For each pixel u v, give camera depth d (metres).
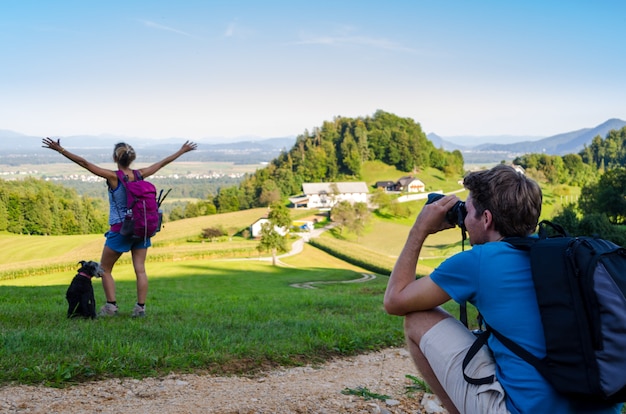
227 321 8.63
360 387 5.41
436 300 3.05
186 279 55.09
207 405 4.67
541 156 194.75
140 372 5.48
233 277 57.91
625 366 2.47
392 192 189.88
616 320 2.48
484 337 2.99
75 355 5.69
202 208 177.50
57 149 7.30
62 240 108.69
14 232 135.62
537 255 2.74
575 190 177.88
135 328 7.41
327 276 59.66
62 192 176.00
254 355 6.30
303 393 5.14
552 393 2.62
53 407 4.45
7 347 5.81
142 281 8.62
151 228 8.09
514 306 2.76
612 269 2.59
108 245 8.40
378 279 56.47
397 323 9.31
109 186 8.02
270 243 78.94
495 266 2.84
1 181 166.62
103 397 4.77
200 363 5.85
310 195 177.75
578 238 2.75
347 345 7.17
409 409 4.93
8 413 4.27
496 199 3.01
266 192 186.00
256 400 4.87
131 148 8.02
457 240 111.31
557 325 2.57
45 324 7.68
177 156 8.43
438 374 3.10
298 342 7.09
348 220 123.31
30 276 62.12
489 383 2.85
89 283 8.44
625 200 85.75
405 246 3.28
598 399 2.53
